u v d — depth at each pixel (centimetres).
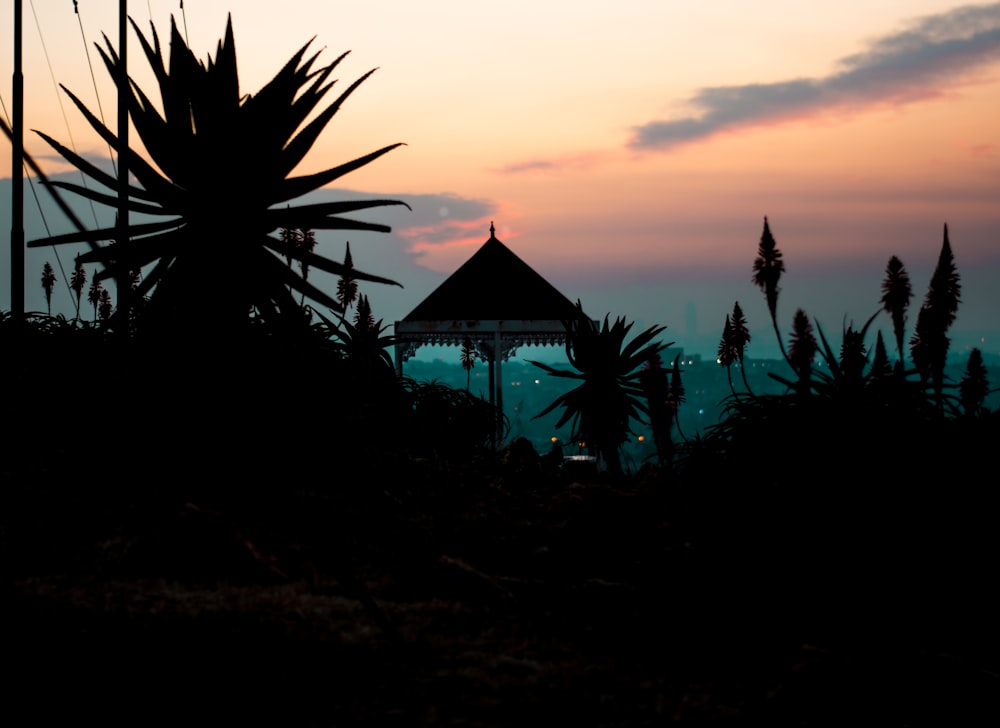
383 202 805
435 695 442
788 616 571
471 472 923
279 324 816
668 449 918
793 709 453
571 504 763
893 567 607
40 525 637
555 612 571
